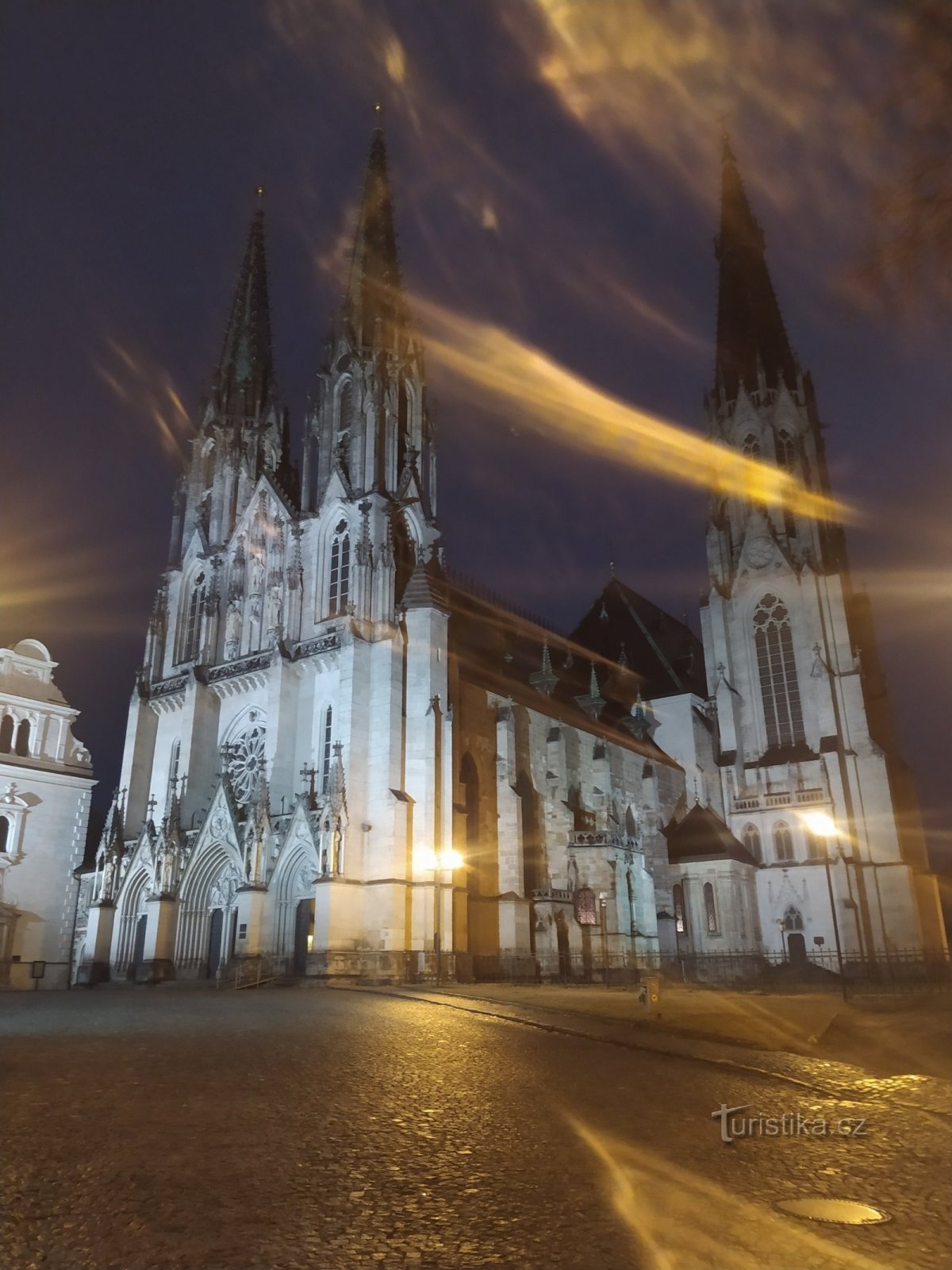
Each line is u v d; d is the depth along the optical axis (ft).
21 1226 33.65
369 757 210.59
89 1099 55.06
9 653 271.90
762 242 396.78
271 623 248.52
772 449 355.56
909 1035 95.30
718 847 295.89
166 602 282.56
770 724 330.34
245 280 328.49
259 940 200.34
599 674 349.41
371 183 293.84
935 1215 35.58
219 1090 58.29
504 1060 74.18
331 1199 36.78
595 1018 105.50
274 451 300.40
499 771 240.94
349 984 182.19
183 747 247.29
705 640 351.25
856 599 360.07
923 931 310.04
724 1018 109.29
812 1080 66.44
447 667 225.56
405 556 254.06
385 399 257.14
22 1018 105.70
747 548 347.56
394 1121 50.47
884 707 344.08
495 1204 36.35
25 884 257.14
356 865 201.05
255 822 209.67
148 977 216.33
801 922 295.28
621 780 293.23
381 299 273.95
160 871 226.38
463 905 212.64
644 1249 31.68
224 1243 32.07
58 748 274.36
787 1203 37.06
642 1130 49.62
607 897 250.16
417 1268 30.09
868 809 302.66
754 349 373.40
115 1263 30.32
